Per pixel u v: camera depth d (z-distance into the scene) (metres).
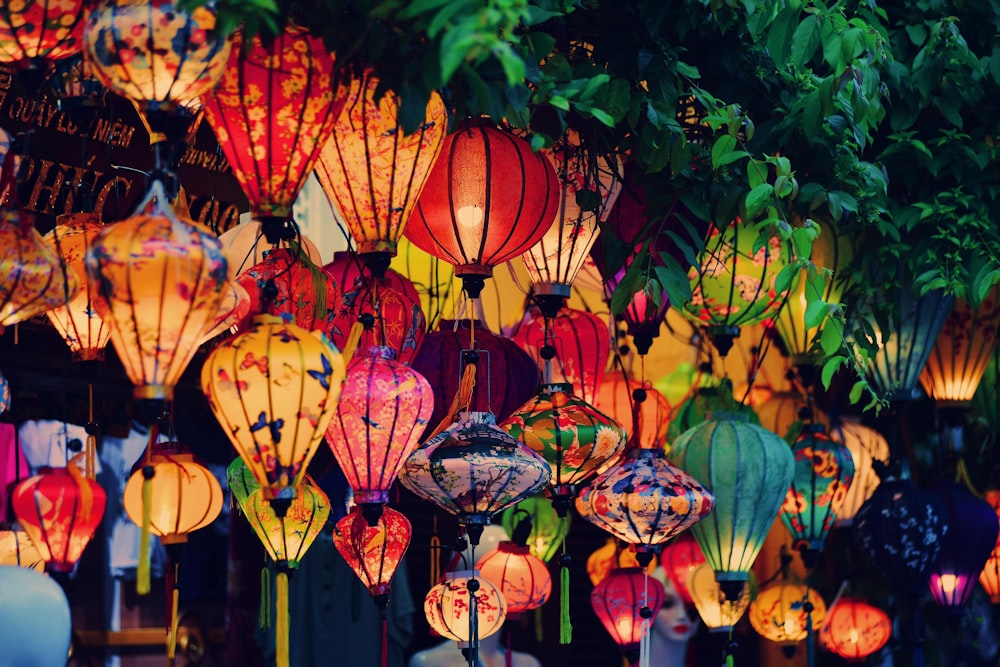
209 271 3.13
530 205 4.05
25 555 4.24
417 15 3.26
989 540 5.91
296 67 3.35
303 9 3.38
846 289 5.41
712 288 4.85
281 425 3.39
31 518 4.00
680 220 4.58
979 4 5.25
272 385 3.37
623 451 4.89
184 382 5.85
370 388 3.81
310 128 3.40
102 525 6.00
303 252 4.08
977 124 5.45
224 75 3.35
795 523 5.80
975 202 5.30
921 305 5.56
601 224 4.55
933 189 5.36
